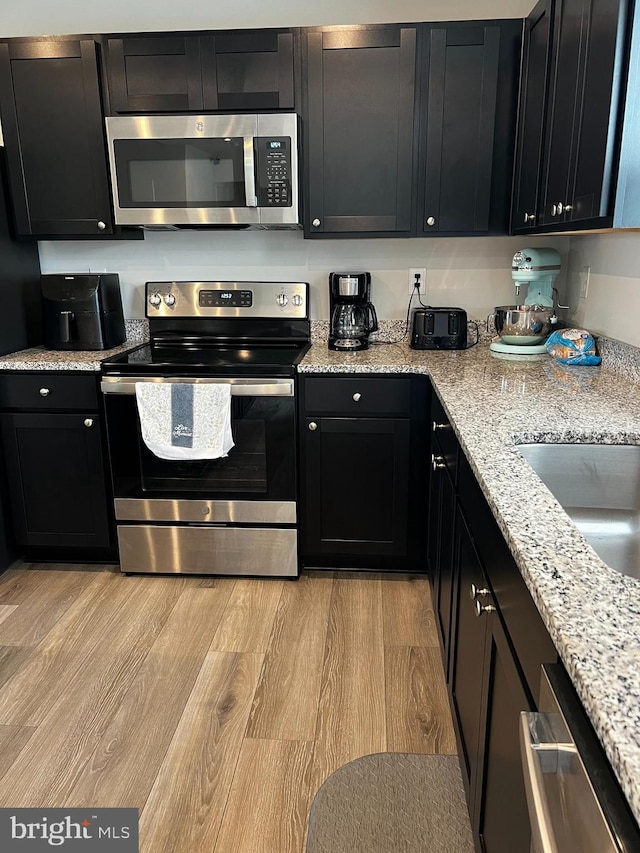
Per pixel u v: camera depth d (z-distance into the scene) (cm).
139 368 244
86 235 266
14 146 258
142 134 247
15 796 159
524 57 232
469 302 291
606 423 152
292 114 240
